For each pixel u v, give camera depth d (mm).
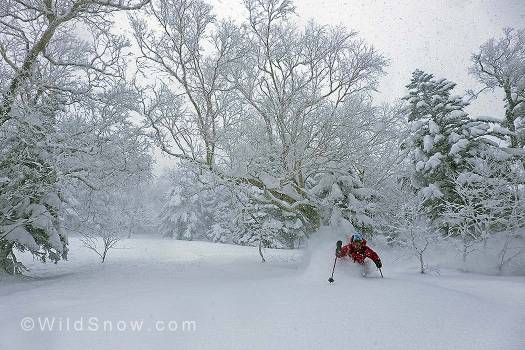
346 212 13578
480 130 17047
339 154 12602
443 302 4902
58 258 11984
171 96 12047
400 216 11180
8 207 10688
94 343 3641
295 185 13047
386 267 10844
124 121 11297
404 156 16156
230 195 13023
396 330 3867
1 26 10359
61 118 11188
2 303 6102
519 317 4441
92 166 11086
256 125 12766
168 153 12281
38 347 3596
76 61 11406
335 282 6527
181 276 9766
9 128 10141
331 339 3645
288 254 19078
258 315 4426
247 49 12445
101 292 6980
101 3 10445
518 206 11242
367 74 12539
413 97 19219
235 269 11406
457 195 16375
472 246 11242
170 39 12141
